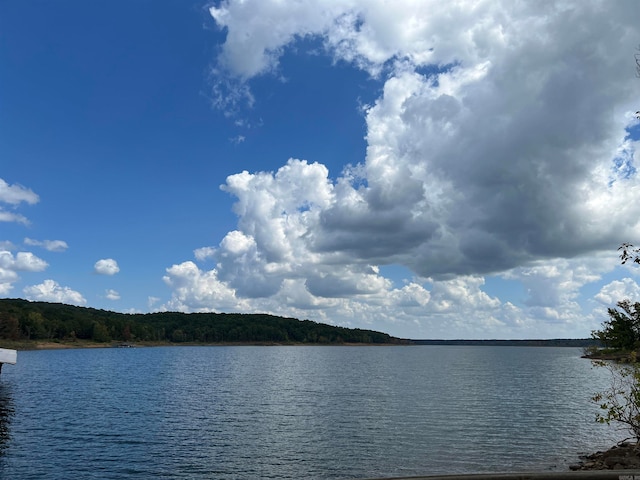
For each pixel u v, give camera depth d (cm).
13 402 5591
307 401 5903
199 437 3669
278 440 3566
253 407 5356
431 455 3108
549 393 6838
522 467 2812
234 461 2970
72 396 6241
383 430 3953
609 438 3612
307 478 2622
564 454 3123
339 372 11400
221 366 13338
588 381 9000
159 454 3134
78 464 2877
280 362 15938
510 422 4334
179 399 6050
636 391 1952
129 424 4209
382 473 2708
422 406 5441
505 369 13000
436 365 15038
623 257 1761
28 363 13488
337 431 3903
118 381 8506
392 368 13212
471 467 2822
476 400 6006
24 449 3222
